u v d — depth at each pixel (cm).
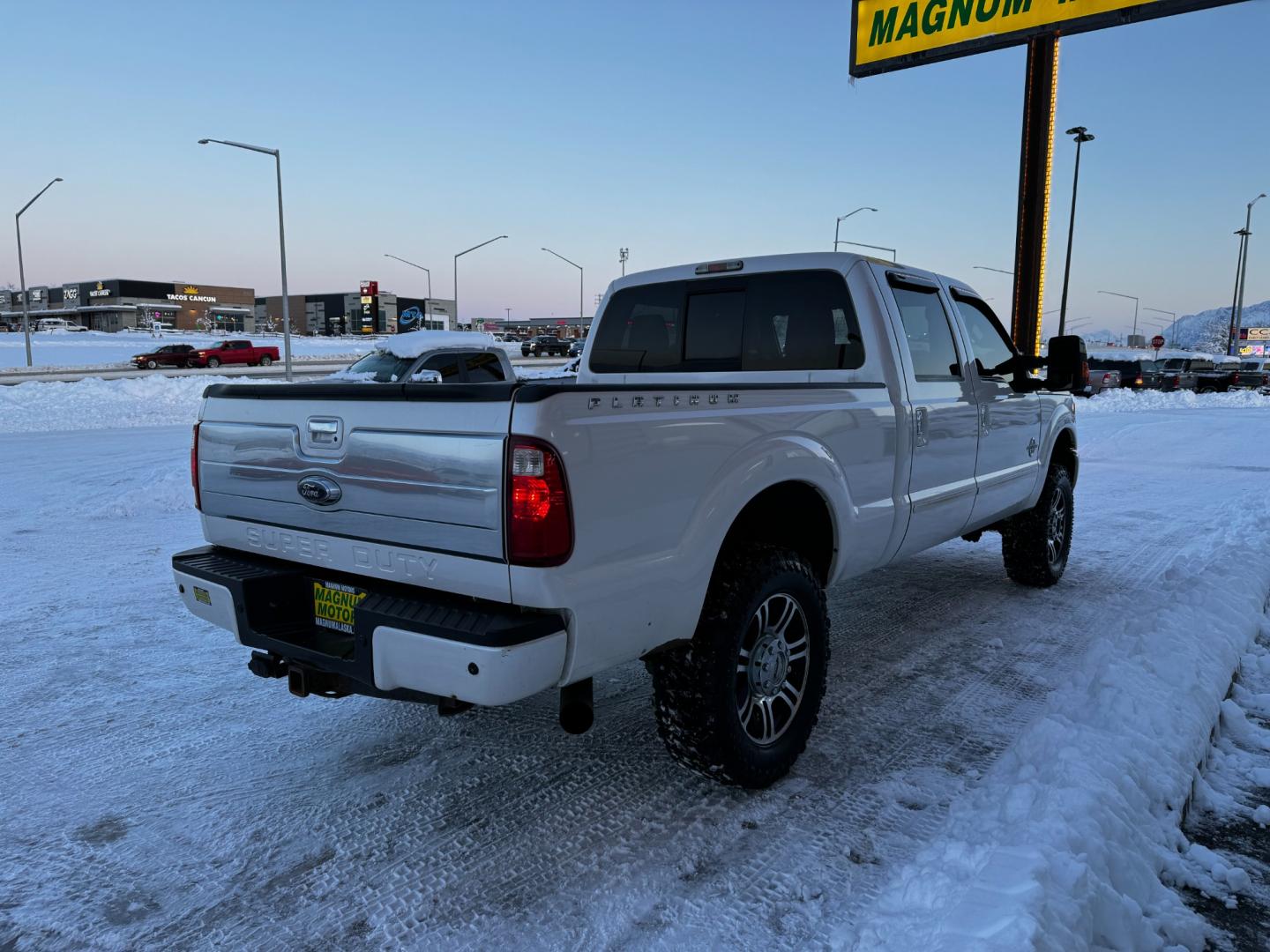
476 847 284
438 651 248
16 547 718
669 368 467
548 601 242
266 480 311
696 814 304
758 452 311
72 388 2353
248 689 418
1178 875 260
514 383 246
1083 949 210
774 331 428
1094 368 3469
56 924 243
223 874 268
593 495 251
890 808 307
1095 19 1464
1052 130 1573
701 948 233
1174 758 311
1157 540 752
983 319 529
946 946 207
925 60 1658
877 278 404
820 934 238
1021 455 543
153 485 945
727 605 298
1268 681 419
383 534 273
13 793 317
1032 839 247
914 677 435
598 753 353
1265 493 963
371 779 330
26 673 436
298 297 17050
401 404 265
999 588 607
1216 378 3534
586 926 243
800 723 334
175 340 8131
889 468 392
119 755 348
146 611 541
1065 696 366
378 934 240
